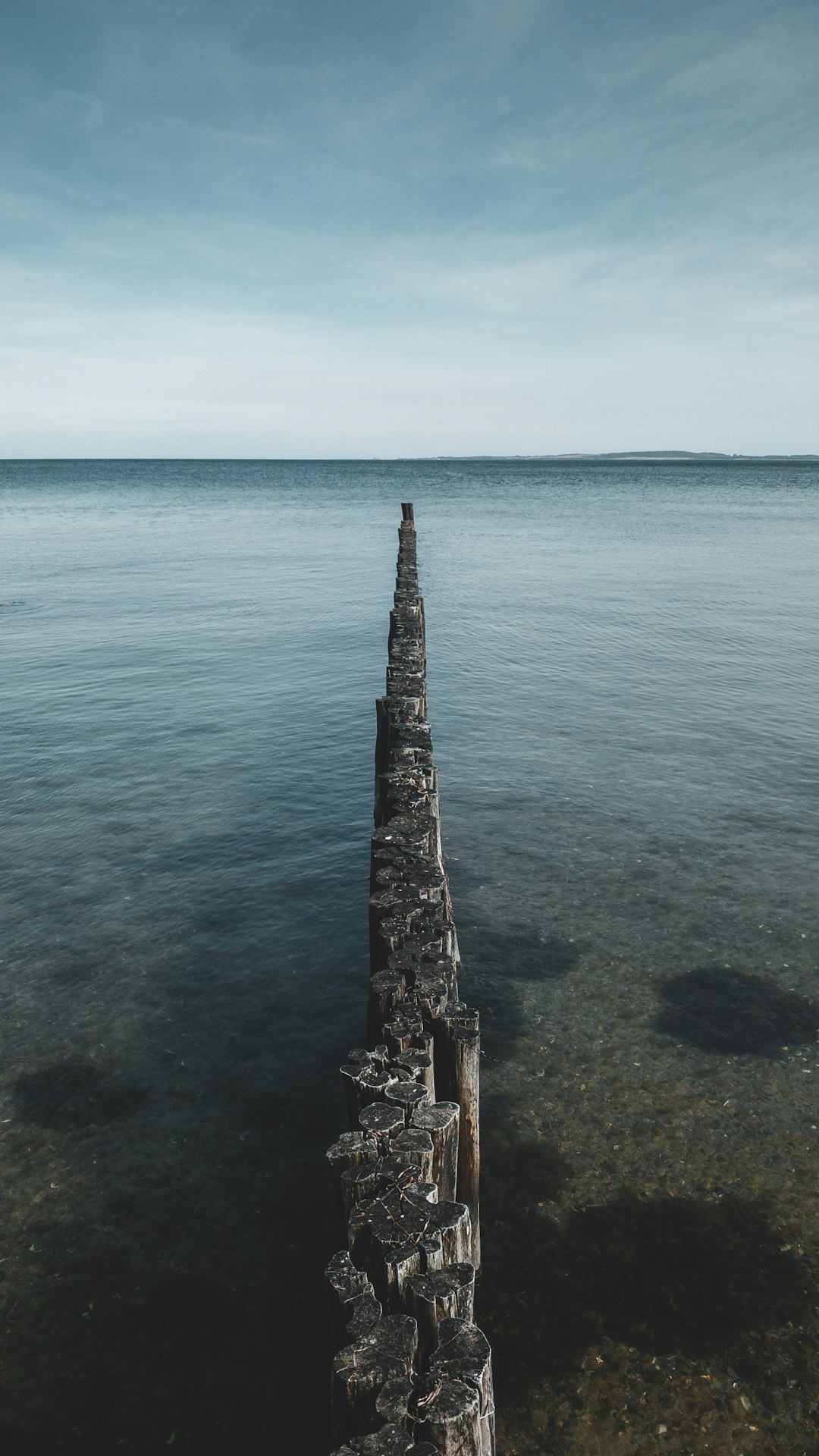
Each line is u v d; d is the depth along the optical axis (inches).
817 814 425.7
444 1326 107.9
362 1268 119.8
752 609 994.7
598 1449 146.2
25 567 1373.0
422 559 1460.4
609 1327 169.0
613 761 500.7
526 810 432.1
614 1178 207.2
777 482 5669.3
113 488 4658.0
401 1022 171.9
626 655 767.7
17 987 289.9
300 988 288.0
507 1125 224.8
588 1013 273.3
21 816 428.5
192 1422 151.3
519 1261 184.2
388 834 250.5
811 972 295.9
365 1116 148.1
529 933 321.1
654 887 354.3
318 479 6225.4
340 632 879.1
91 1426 150.7
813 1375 158.9
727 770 486.0
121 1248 188.4
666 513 2593.5
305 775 482.3
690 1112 229.1
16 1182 207.6
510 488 4574.3
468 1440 97.1
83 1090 240.5
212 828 413.4
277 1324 169.9
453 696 638.5
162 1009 277.3
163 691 657.6
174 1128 225.9
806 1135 220.7
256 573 1318.9
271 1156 215.8
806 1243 188.1
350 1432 105.3
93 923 330.0
